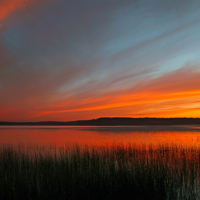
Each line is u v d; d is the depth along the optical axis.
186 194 7.62
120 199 7.21
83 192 7.52
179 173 9.53
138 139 28.61
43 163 10.27
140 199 7.23
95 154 12.70
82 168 9.52
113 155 13.11
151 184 7.92
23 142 25.56
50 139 29.98
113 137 32.62
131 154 14.34
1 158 11.23
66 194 7.40
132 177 8.29
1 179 8.22
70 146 19.95
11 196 7.25
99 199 7.17
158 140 26.92
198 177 9.25
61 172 8.92
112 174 8.57
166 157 13.62
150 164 10.12
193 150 16.59
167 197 7.39
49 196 7.29
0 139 30.72
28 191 7.50
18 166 9.87
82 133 44.84
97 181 8.11
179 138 29.36
